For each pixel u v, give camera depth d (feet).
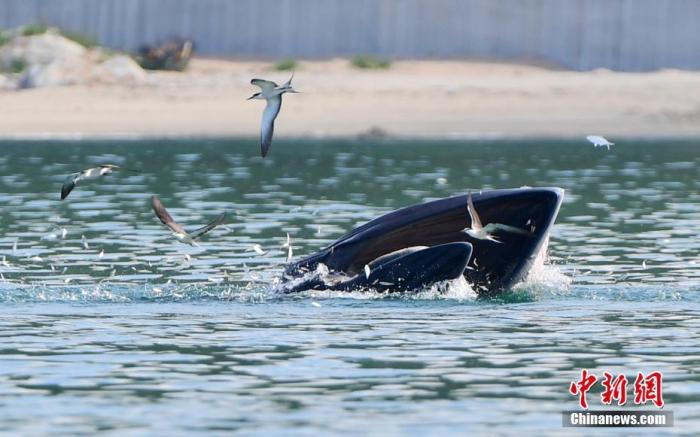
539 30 450.71
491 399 86.94
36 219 183.52
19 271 140.56
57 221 181.37
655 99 370.53
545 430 80.33
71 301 123.44
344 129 339.36
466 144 308.60
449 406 85.20
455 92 375.45
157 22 456.04
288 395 87.92
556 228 175.73
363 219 181.47
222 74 400.47
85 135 328.49
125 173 248.11
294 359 98.07
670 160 272.31
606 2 446.60
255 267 143.33
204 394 88.28
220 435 79.05
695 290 128.47
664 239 164.25
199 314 116.57
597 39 447.01
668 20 444.96
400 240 126.52
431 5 453.17
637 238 165.48
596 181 233.35
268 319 113.80
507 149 295.48
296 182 231.30
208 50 453.99
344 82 391.24
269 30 454.40
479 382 91.25
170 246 158.51
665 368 95.30
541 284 129.59
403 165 259.39
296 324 111.45
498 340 104.63
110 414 83.56
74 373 94.12
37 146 300.61
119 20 457.68
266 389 89.45
